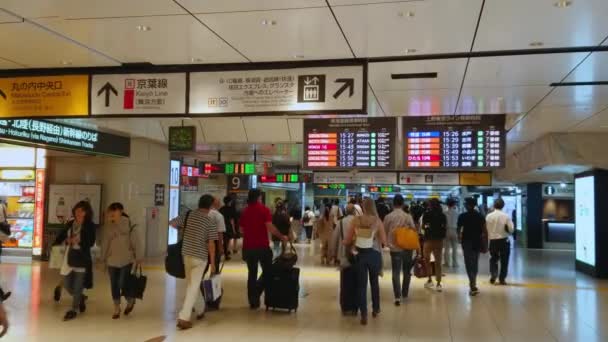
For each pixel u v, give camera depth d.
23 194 14.87
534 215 21.09
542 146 12.43
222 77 6.65
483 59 6.39
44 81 7.04
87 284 7.70
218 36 5.72
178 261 7.16
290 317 7.64
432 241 10.11
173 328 6.90
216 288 7.76
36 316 7.50
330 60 6.42
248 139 14.01
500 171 19.16
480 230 9.62
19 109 7.06
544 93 8.12
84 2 4.88
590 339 6.59
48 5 4.95
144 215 14.42
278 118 13.36
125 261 7.46
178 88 6.73
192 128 12.59
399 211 9.01
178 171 17.44
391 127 10.63
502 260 11.02
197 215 7.18
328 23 5.28
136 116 6.77
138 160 14.23
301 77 6.47
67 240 7.89
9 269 12.20
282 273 7.95
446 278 11.86
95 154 12.51
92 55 6.48
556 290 10.30
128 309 7.70
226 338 6.43
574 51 6.03
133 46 6.12
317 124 10.92
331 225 14.64
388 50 6.10
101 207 13.90
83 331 6.69
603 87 7.66
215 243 7.84
